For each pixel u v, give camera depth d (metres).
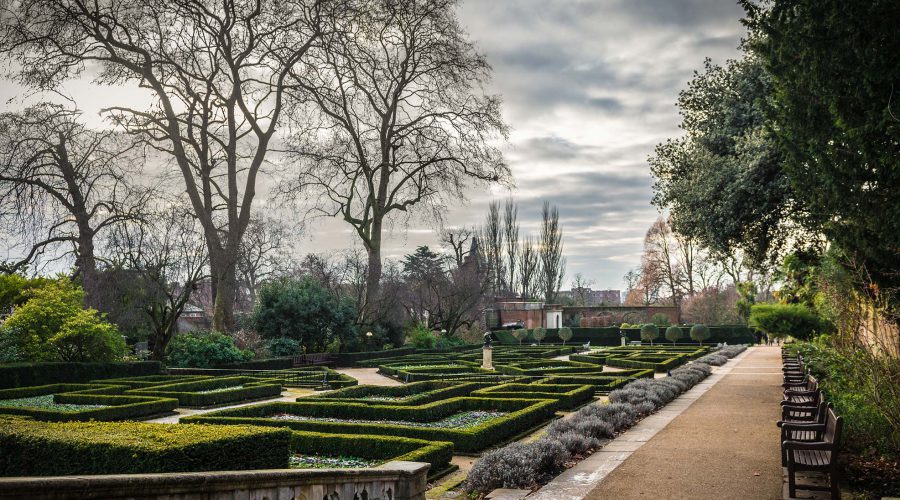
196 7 35.31
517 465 8.98
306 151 39.59
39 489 3.07
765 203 19.95
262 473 4.83
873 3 8.34
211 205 38.03
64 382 25.44
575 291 107.75
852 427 9.84
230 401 21.89
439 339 49.97
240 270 43.28
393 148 43.56
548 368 28.38
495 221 76.75
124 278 31.42
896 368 9.97
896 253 10.70
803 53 9.88
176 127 36.44
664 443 11.51
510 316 71.69
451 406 16.53
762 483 8.52
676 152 27.14
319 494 5.69
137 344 36.25
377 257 43.22
